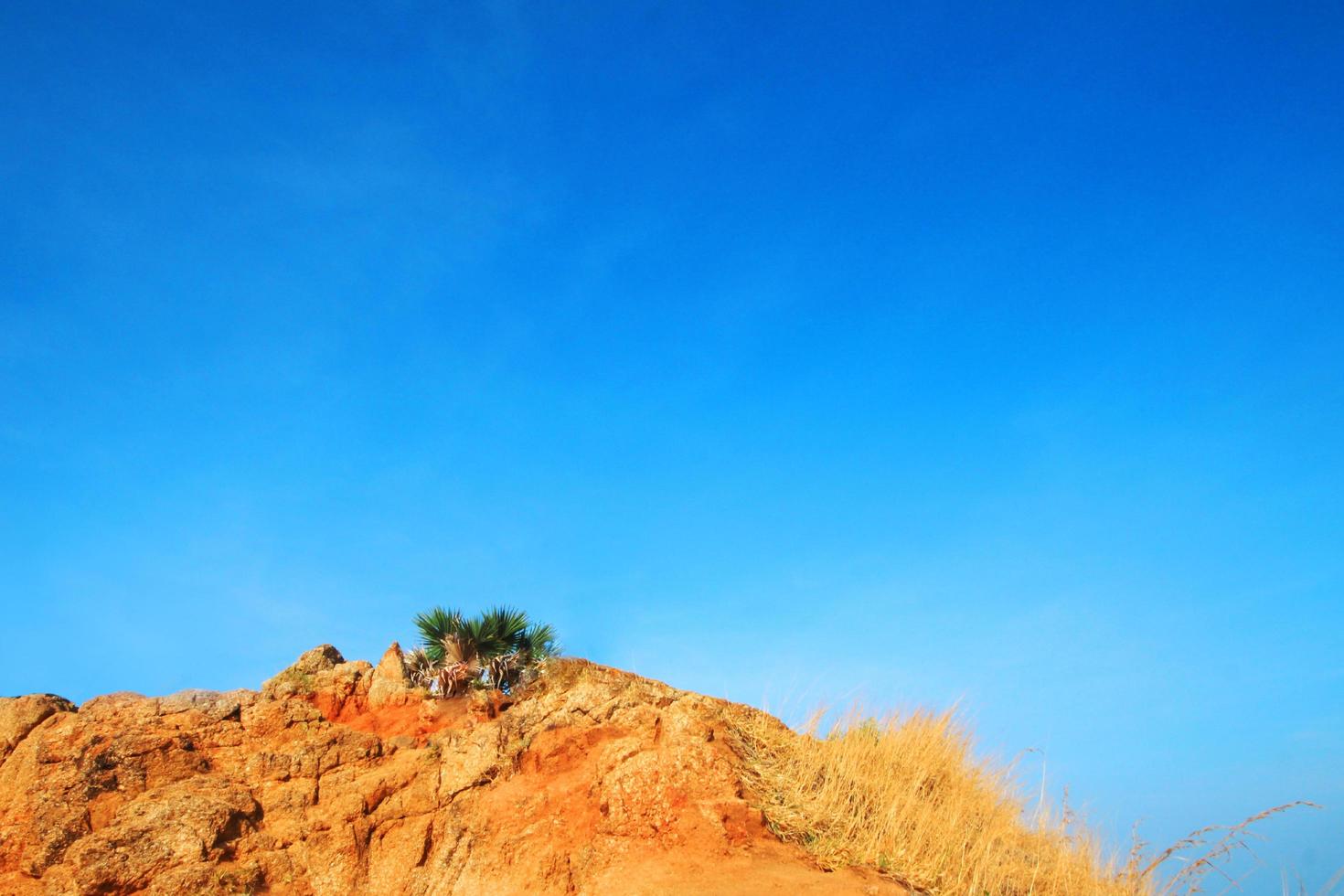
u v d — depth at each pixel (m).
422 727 17.44
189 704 16.81
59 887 13.45
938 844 13.36
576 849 13.55
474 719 17.19
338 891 14.24
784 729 16.89
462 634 20.25
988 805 15.27
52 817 14.44
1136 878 13.08
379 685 18.34
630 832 13.43
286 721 16.61
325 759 15.98
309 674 18.98
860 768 15.24
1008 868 13.25
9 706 16.92
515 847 13.94
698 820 13.27
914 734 16.41
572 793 14.41
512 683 19.73
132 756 15.47
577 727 15.55
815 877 12.38
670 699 17.36
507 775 15.17
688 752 14.21
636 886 12.52
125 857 13.75
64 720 16.77
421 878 14.27
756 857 12.87
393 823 14.98
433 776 15.47
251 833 14.73
